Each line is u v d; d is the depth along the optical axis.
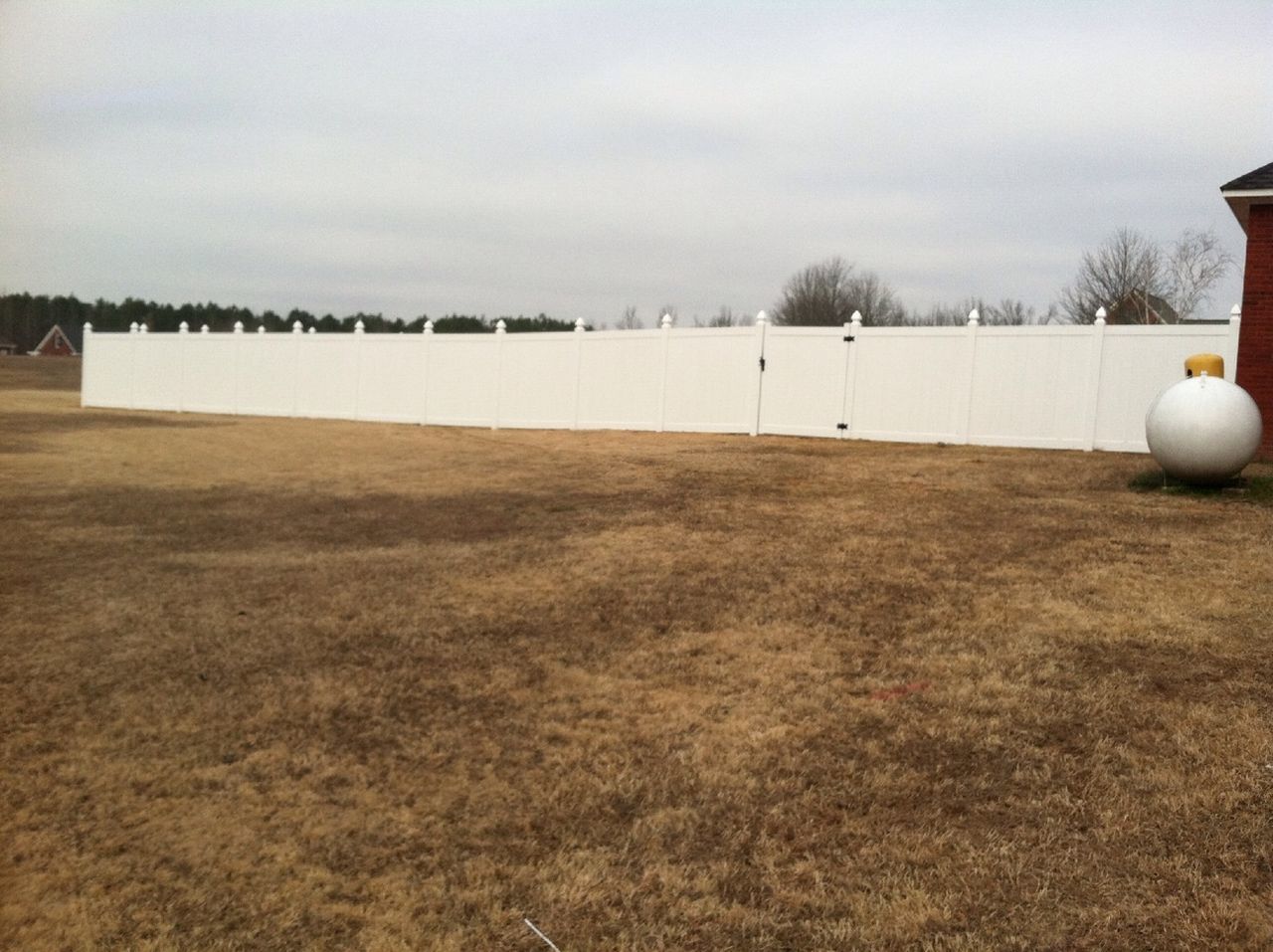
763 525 9.57
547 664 6.05
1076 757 4.48
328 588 7.83
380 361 23.11
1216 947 3.17
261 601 7.49
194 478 13.91
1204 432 10.13
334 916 3.55
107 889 3.73
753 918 3.48
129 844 4.04
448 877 3.79
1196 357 11.40
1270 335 12.99
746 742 4.85
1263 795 4.02
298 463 15.54
